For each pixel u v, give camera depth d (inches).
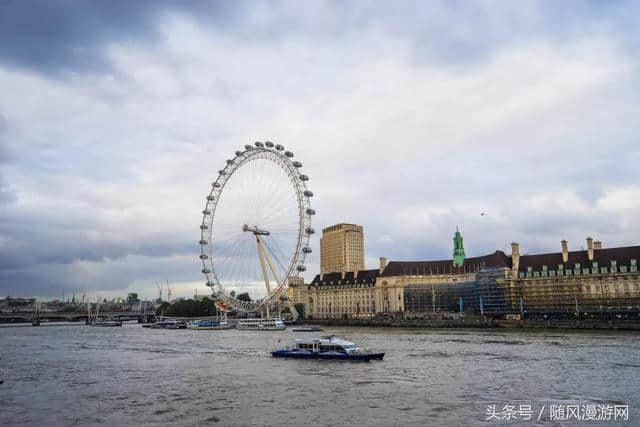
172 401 2342.5
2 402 2393.0
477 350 4008.4
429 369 3078.2
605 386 2491.4
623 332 5639.8
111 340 6412.4
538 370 2962.6
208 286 7800.2
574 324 6279.5
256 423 1934.1
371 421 1930.4
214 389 2600.9
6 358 4215.1
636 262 7485.2
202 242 7849.4
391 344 4630.9
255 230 7524.6
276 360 3681.1
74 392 2615.7
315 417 2000.5
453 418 1956.2
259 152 7746.1
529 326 6678.2
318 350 3799.2
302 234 7583.7
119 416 2089.1
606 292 7608.3
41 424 1993.1
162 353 4493.1
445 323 7603.4
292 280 7568.9
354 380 2753.4
